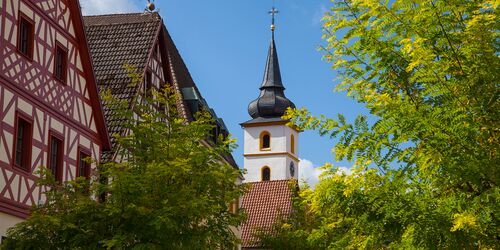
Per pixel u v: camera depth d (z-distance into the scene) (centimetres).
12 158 2086
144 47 3288
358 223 1006
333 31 1053
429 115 931
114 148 2848
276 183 6269
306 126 1036
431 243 930
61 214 1670
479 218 901
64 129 2428
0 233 2006
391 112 951
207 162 1933
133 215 1652
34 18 2259
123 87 3108
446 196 964
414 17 974
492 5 952
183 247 1697
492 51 932
